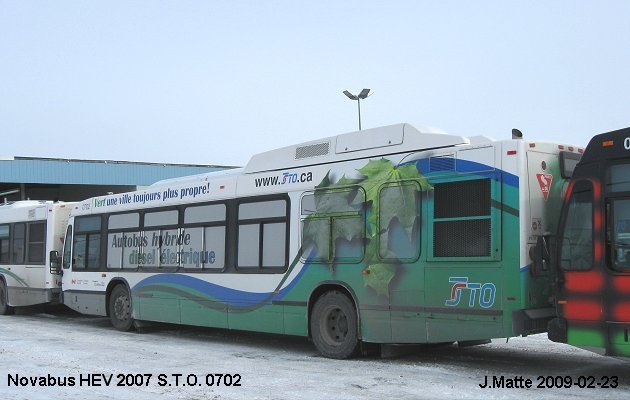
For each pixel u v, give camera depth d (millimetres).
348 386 8219
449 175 8906
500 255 8281
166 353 11273
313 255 10570
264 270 11375
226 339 13375
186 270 12945
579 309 7734
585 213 7801
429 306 8977
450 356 10656
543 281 8297
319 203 10578
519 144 8305
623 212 7473
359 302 9867
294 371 9320
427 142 9328
